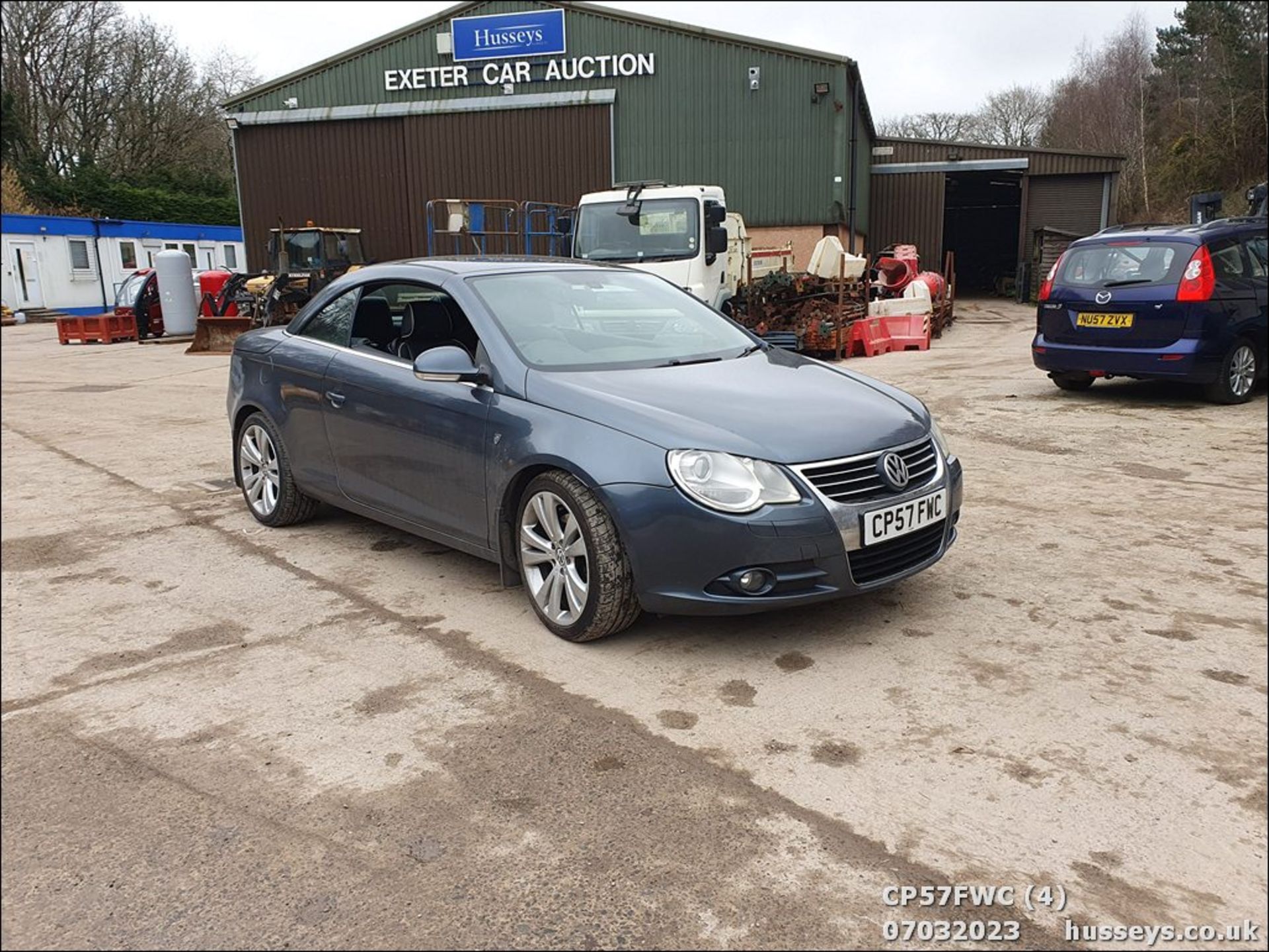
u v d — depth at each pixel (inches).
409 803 102.6
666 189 455.2
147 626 155.8
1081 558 176.7
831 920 83.2
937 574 169.6
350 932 83.3
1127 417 311.9
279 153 963.3
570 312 172.2
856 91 874.8
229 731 119.4
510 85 888.3
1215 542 185.0
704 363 163.8
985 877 88.6
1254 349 327.0
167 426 364.2
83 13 1487.5
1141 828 95.0
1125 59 1761.8
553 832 96.7
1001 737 113.0
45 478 270.7
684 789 103.7
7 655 145.0
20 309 1200.8
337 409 182.9
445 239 900.0
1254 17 1339.8
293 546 198.5
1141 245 318.3
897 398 157.6
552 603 144.9
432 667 136.6
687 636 145.6
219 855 94.5
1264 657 133.4
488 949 80.7
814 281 535.2
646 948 80.4
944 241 1521.9
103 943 82.7
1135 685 125.7
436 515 164.4
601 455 134.1
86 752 115.3
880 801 100.6
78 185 1438.2
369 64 920.9
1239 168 1360.7
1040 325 343.9
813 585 130.1
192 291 860.6
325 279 735.1
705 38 834.8
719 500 126.8
